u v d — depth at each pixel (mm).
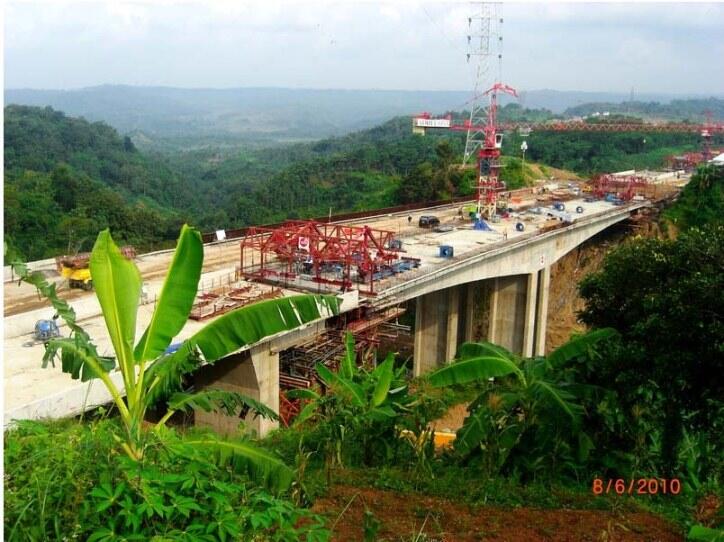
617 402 14312
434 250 47781
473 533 10008
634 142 153500
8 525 6734
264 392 27781
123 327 8695
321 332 31625
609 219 74500
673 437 14492
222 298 31422
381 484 12070
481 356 14281
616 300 16469
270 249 37250
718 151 153000
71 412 19016
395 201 103000
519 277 56469
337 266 39188
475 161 106688
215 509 7160
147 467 7375
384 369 13953
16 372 21312
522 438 13727
